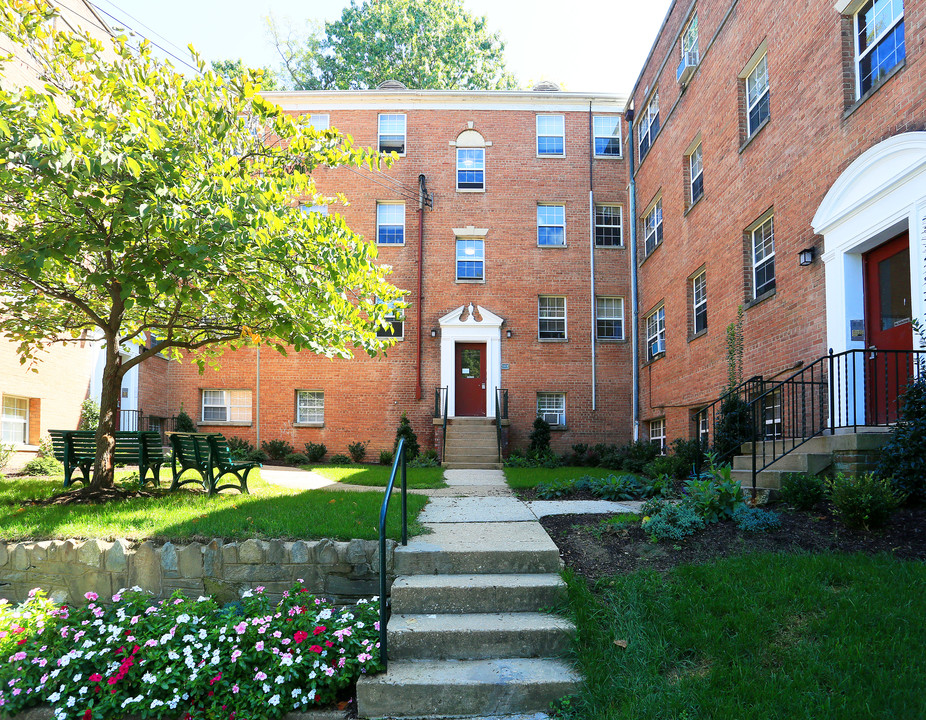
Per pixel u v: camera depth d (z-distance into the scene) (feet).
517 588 16.02
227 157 24.57
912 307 22.40
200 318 27.89
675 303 49.47
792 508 20.70
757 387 34.71
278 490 29.48
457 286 61.57
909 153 22.43
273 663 14.30
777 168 32.91
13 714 14.23
